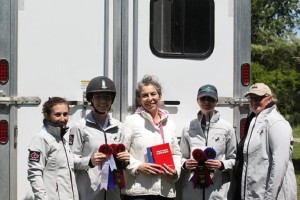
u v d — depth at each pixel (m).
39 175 5.75
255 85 6.11
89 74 6.84
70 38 6.80
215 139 6.60
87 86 6.32
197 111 7.16
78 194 6.18
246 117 7.32
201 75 7.20
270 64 24.36
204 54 7.21
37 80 6.73
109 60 6.89
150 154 6.21
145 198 6.23
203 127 6.62
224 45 7.29
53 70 6.77
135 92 6.72
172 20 7.12
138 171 6.19
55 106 5.83
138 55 6.99
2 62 6.65
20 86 6.70
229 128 6.66
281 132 5.82
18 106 6.69
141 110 6.38
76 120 6.80
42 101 6.73
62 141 5.90
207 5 7.23
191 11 7.18
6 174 6.66
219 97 7.25
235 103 7.29
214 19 7.26
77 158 6.12
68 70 6.80
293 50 20.28
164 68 7.07
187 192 6.64
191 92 7.15
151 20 7.01
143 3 6.99
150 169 6.15
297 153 20.19
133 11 6.98
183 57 7.13
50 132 5.86
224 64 7.28
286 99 23.20
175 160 6.36
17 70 6.69
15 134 6.66
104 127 6.27
